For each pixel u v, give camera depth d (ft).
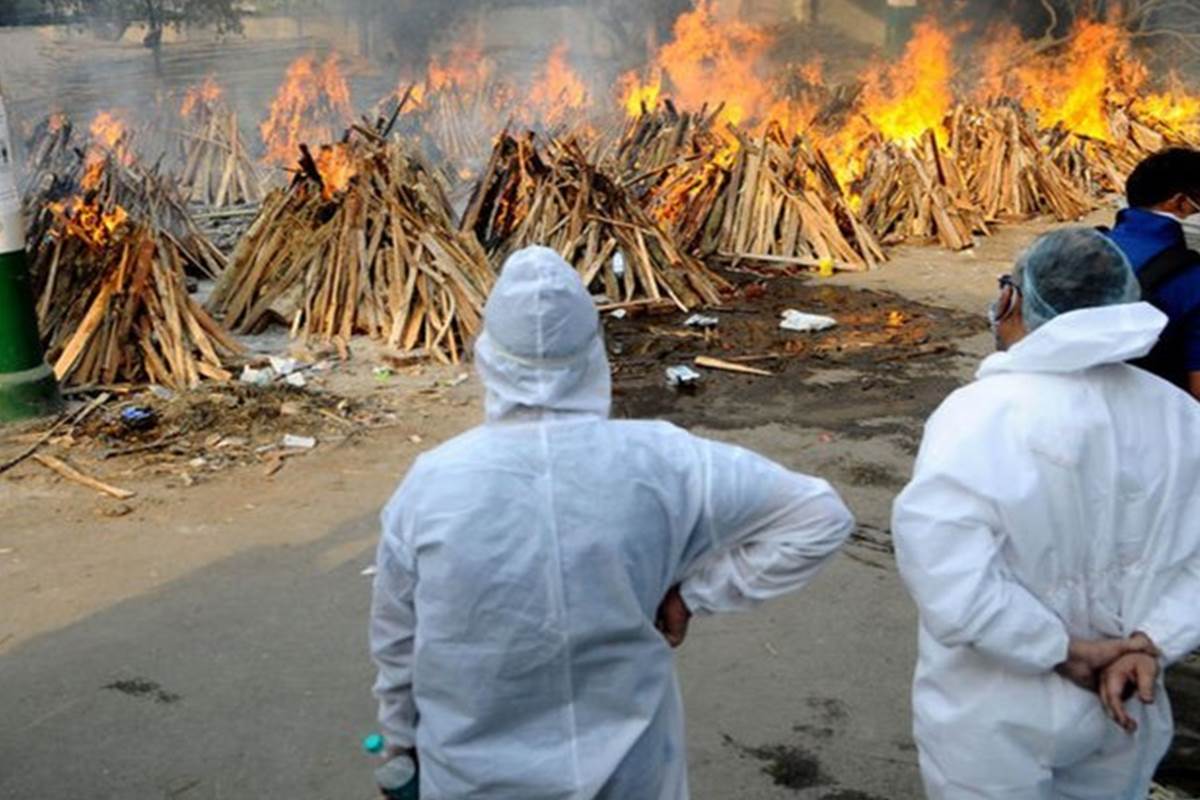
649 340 29.53
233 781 12.99
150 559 17.93
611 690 7.70
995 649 8.15
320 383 25.93
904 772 13.15
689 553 7.91
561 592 7.47
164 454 21.90
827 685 14.78
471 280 29.50
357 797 12.73
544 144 37.93
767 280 35.70
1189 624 8.39
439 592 7.53
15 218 22.75
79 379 25.13
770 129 40.24
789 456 22.29
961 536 8.15
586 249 33.09
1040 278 8.69
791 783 12.99
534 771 7.63
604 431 7.75
